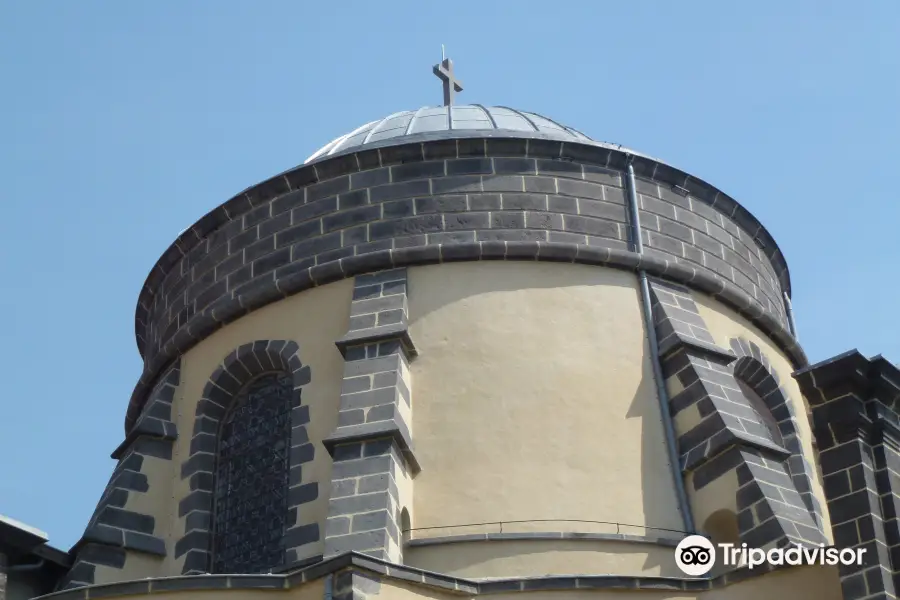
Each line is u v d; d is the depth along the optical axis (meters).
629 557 27.52
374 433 27.48
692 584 25.25
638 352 30.34
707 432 28.69
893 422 25.30
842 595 23.70
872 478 24.53
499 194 31.39
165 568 29.95
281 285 31.23
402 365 29.19
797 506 27.64
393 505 26.69
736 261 33.44
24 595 29.02
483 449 28.56
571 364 29.72
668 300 31.19
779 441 32.31
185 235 33.75
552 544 27.38
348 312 30.47
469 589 24.80
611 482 28.47
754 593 24.72
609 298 30.86
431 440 28.70
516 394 29.22
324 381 29.75
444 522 27.72
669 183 32.97
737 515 27.44
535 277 30.73
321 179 32.25
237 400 31.52
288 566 27.44
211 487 30.52
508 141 31.78
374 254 30.78
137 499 30.48
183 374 32.34
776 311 34.72
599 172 32.22
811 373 25.22
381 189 31.70
